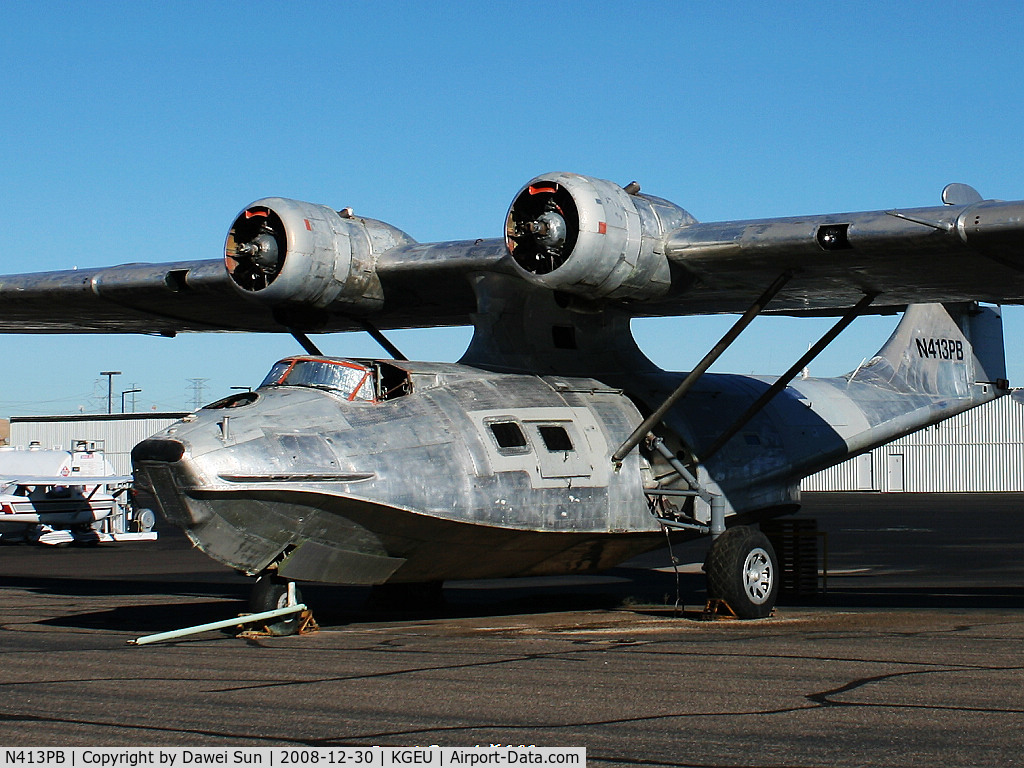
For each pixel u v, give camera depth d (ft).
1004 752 20.51
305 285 44.45
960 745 21.02
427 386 40.73
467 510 38.83
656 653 32.81
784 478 50.93
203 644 35.65
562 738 21.77
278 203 44.45
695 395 49.11
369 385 39.40
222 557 36.50
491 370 43.47
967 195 47.85
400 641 36.14
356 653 33.22
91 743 21.56
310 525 36.86
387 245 46.93
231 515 35.27
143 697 25.99
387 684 27.55
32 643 36.17
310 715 23.89
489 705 24.88
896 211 37.88
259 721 23.34
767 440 50.37
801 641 35.42
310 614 38.63
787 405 52.70
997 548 87.76
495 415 41.09
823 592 54.34
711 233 40.24
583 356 46.91
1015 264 39.45
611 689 26.71
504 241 42.63
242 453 35.19
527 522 40.32
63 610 47.52
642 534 44.06
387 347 49.34
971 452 212.64
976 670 29.04
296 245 43.78
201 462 34.53
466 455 39.42
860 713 23.77
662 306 47.60
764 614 42.57
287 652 33.53
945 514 140.56
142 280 49.83
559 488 41.32
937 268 40.42
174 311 54.29
